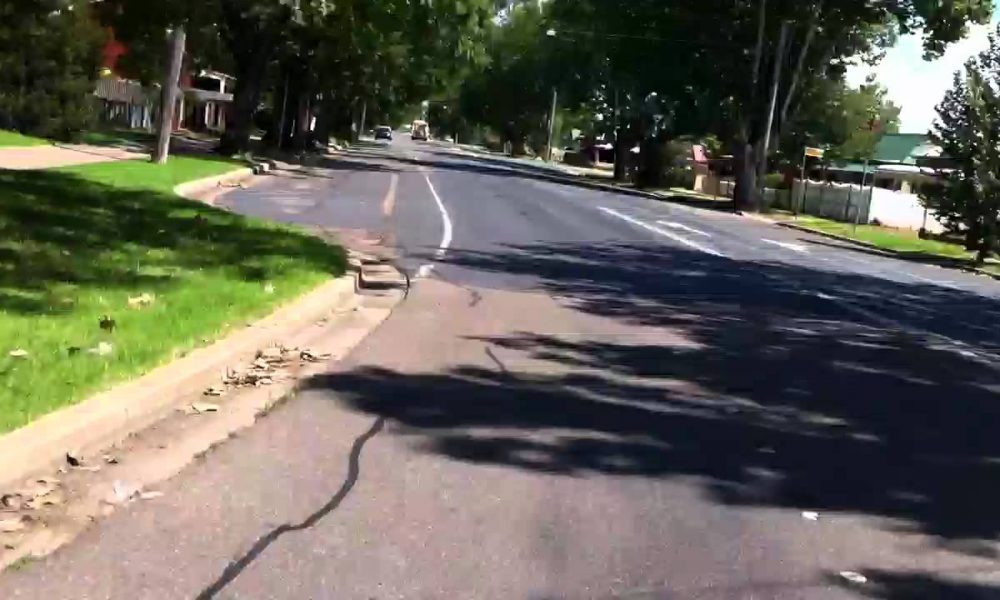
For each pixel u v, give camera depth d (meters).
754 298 15.65
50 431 5.77
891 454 7.42
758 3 48.03
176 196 19.52
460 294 13.50
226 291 10.45
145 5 24.98
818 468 6.96
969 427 8.38
